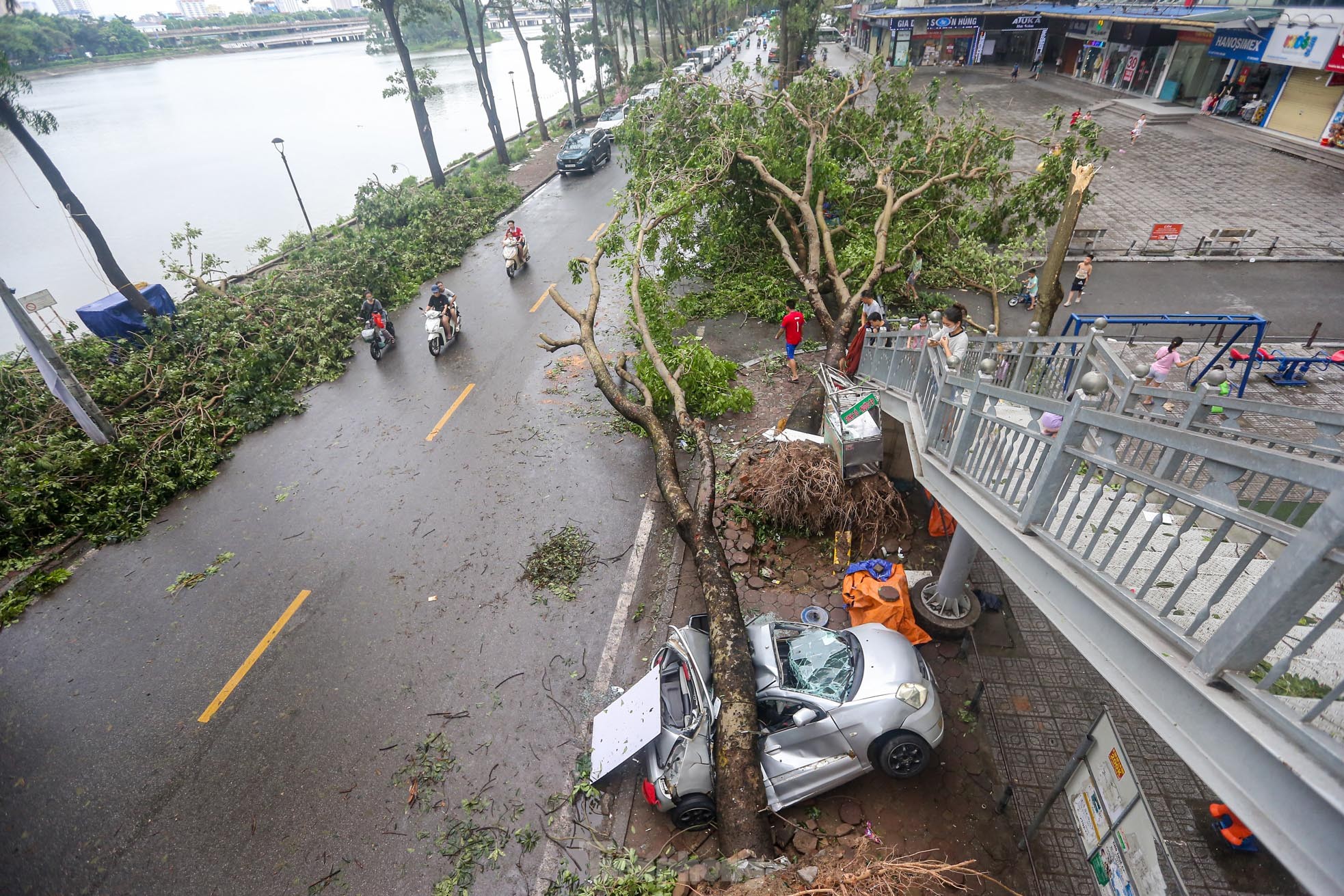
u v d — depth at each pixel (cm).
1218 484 275
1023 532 440
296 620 856
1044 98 3219
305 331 1455
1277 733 250
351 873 593
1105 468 356
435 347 1464
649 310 1291
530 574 897
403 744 697
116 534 1012
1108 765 435
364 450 1180
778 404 1209
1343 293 1397
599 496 1033
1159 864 366
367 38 9781
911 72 1602
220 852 617
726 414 1192
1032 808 577
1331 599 369
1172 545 305
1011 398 466
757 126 1627
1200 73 2675
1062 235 1009
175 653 824
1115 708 654
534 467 1105
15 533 998
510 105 5375
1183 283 1483
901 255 1386
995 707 665
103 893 597
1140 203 1920
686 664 657
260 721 734
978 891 525
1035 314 1079
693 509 862
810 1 3644
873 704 589
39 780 693
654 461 1102
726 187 1611
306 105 5562
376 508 1041
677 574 876
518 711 721
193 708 754
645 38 5488
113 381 1259
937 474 630
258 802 655
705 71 4600
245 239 2483
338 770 678
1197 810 553
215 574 938
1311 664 321
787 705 617
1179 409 970
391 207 2133
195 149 4006
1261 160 2152
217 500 1084
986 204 1574
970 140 1484
